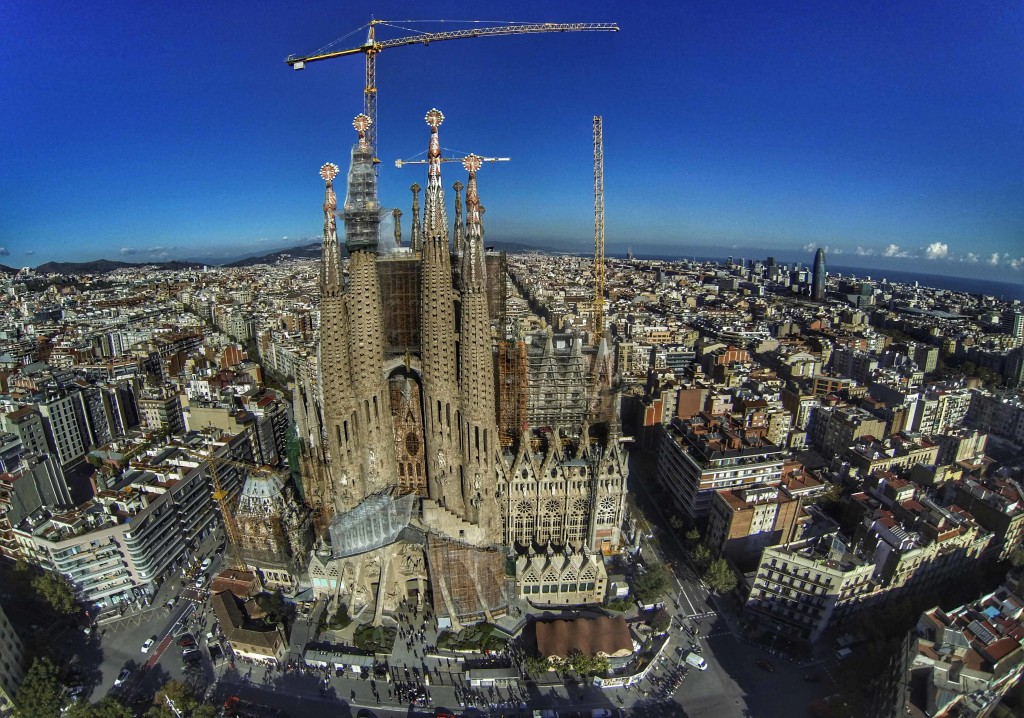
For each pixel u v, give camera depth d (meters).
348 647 132.62
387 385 139.75
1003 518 147.38
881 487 164.25
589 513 161.62
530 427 179.00
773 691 122.31
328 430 130.62
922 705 89.75
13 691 118.31
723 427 192.38
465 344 126.25
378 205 127.62
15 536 149.00
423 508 136.12
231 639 130.25
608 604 145.50
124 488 159.50
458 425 133.62
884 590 135.25
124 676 127.50
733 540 155.75
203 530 176.75
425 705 118.88
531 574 143.00
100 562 144.62
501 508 159.50
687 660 129.00
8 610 147.50
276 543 153.00
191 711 113.31
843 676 121.19
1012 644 95.88
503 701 119.75
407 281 138.88
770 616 137.88
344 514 134.00
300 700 120.31
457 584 135.38
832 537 136.25
